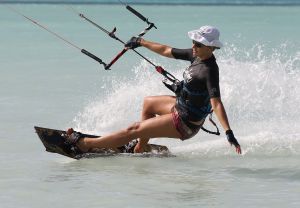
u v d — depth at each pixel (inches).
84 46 2864.2
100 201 788.6
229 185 856.9
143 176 896.9
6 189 834.8
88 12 6540.4
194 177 893.2
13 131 1172.5
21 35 3543.3
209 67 901.2
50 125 1226.0
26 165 952.3
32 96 1536.7
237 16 5964.6
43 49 2719.0
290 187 845.8
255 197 804.0
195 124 926.4
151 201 788.6
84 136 983.0
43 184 856.9
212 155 1009.5
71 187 843.4
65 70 2009.1
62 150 981.2
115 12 6628.9
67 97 1521.9
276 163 961.5
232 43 2908.5
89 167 943.7
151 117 973.8
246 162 970.1
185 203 781.3
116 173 912.3
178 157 999.6
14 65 2145.7
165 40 3218.5
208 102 919.7
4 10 6742.1
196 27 4266.7
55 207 767.1
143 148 1002.1
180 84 923.4
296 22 4945.9
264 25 4500.5
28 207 766.5
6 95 1546.5
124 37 3412.9
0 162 967.0
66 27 4212.6
